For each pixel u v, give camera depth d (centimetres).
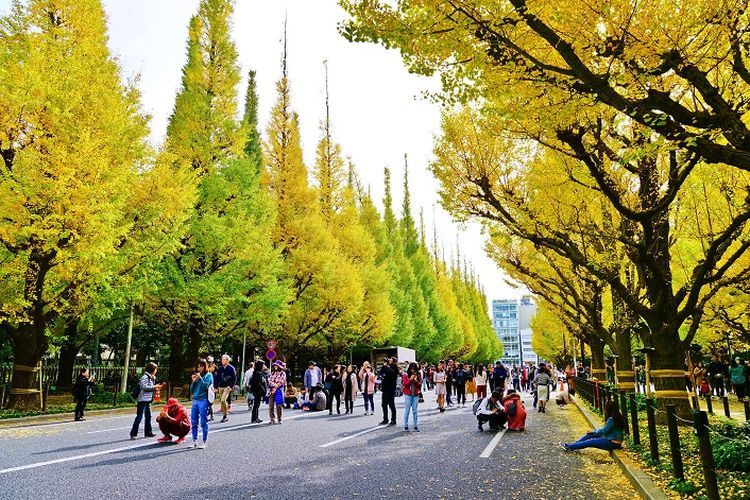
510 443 900
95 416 1405
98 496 490
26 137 1321
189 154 2042
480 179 1102
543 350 5862
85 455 722
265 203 2261
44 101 1270
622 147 794
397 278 4009
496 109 605
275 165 2616
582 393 2100
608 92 486
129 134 1630
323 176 3108
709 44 528
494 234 1074
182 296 1819
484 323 8300
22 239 1314
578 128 739
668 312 929
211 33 2194
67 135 1309
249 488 533
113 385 2120
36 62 1290
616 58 495
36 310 1379
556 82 531
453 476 606
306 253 2478
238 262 2016
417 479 587
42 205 1240
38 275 1319
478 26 486
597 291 1373
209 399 834
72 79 1333
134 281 1603
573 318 1648
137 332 2584
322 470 635
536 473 627
